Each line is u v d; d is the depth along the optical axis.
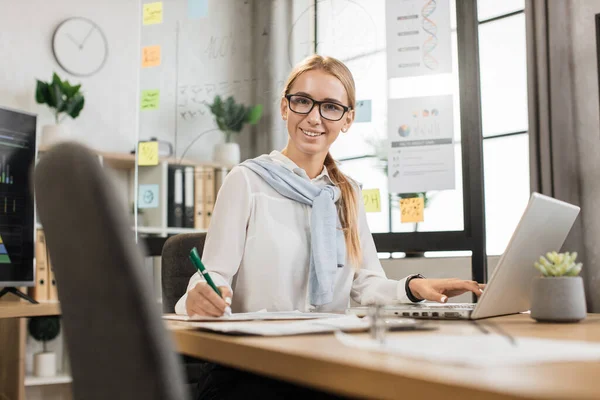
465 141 2.49
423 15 2.65
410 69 2.65
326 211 1.67
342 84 1.77
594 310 2.54
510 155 2.98
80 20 4.11
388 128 2.67
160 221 3.19
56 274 0.69
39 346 3.72
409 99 2.65
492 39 3.07
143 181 3.24
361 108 2.75
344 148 2.78
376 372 0.58
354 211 1.79
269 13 3.02
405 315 1.29
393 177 2.64
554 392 0.47
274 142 2.99
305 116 1.74
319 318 1.22
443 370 0.57
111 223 0.60
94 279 0.62
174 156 3.20
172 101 3.21
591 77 2.63
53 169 0.64
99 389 0.65
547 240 1.32
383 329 0.83
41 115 3.91
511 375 0.55
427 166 2.60
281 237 1.64
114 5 4.27
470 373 0.56
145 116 3.25
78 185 0.61
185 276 1.91
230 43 3.10
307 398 1.19
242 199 1.66
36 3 3.96
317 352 0.70
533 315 1.20
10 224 2.57
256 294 1.62
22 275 2.60
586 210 2.59
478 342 0.77
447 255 2.71
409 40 2.66
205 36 3.16
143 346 0.59
